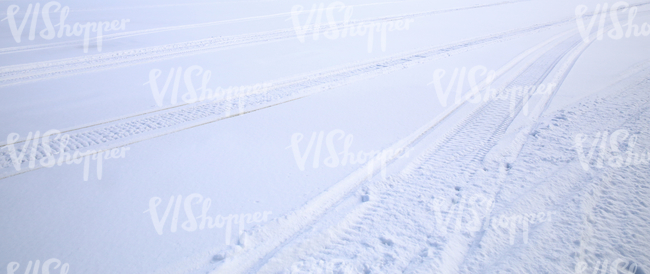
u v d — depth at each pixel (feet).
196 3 64.34
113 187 13.91
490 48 34.81
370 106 21.54
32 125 19.29
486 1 67.00
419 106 21.39
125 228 11.63
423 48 35.17
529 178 13.12
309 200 12.84
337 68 29.22
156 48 35.45
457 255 9.77
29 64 30.32
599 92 21.85
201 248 10.73
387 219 11.53
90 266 10.16
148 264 10.19
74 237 11.28
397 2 65.98
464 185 13.08
